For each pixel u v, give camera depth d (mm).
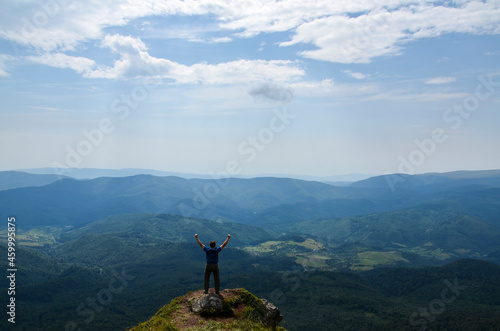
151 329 24469
